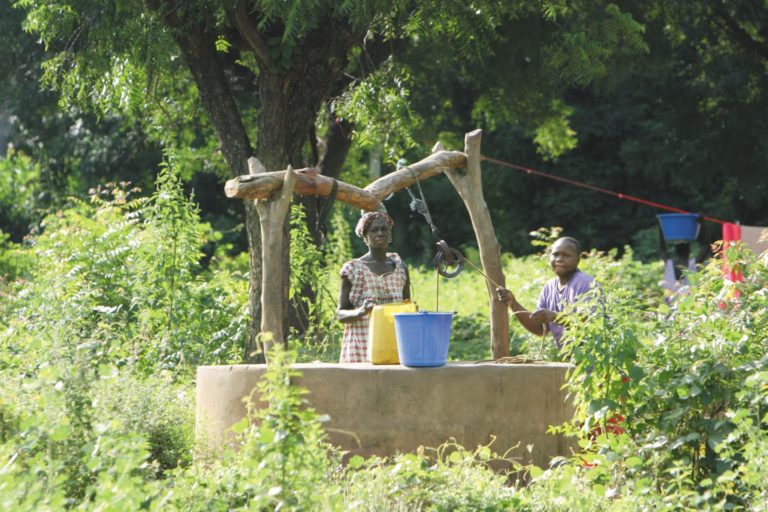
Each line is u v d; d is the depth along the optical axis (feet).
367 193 29.45
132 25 43.52
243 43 47.98
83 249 47.73
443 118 84.28
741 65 80.53
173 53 45.42
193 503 20.25
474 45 57.57
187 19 45.70
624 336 23.72
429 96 78.74
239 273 49.90
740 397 22.38
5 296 48.24
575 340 24.29
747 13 77.46
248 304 45.14
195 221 46.09
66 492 21.27
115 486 18.71
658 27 74.23
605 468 23.39
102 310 40.98
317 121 57.31
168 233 45.14
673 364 24.18
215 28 46.80
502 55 65.05
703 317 24.85
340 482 23.04
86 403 22.98
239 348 43.65
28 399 24.38
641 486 21.66
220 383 26.73
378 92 49.34
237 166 47.14
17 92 67.46
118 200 52.70
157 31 43.65
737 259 26.99
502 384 26.09
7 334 37.83
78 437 22.41
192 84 60.03
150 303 43.83
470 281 88.63
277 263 27.04
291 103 46.42
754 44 78.89
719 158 83.87
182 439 26.63
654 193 133.39
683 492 22.17
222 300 46.85
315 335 45.75
